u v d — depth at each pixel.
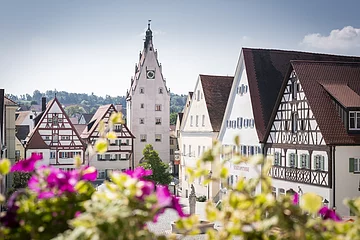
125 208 4.17
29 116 87.69
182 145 57.78
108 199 4.35
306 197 4.04
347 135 31.31
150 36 79.06
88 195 4.95
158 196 4.41
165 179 59.97
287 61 43.78
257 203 4.35
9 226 4.69
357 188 31.27
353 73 35.59
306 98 33.06
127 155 69.50
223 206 4.59
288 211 4.26
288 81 35.41
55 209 4.73
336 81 34.44
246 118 41.53
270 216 4.32
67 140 66.81
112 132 5.22
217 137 48.44
